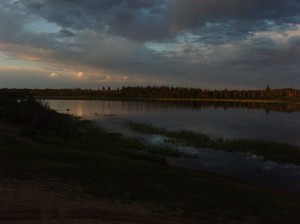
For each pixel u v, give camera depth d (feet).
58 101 593.42
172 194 44.75
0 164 51.34
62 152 67.46
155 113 297.94
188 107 422.82
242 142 116.06
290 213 43.04
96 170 54.24
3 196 35.96
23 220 30.42
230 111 343.26
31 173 47.91
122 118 235.61
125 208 37.06
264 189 63.26
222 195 47.55
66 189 41.91
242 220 37.83
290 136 145.89
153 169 61.52
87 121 200.34
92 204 37.01
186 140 125.29
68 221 31.19
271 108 422.00
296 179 75.31
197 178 59.57
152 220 34.40
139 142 115.34
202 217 37.11
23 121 132.67
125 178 50.93
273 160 94.07
